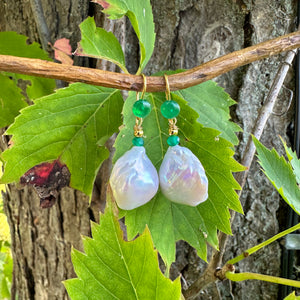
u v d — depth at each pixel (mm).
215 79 140
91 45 102
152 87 90
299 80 141
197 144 102
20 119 98
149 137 105
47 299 180
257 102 143
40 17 133
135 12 100
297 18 137
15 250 190
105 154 111
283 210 151
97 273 76
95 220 152
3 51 131
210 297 151
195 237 106
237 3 134
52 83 135
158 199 106
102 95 108
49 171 106
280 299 155
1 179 100
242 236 151
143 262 76
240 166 99
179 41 138
